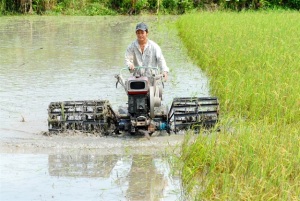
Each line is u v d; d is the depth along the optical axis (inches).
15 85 500.1
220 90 435.8
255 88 403.5
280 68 455.5
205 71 562.3
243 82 421.1
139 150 322.7
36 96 454.0
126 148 324.8
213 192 243.4
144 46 361.1
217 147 288.8
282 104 371.9
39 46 780.0
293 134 310.7
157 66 364.8
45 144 331.0
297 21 888.9
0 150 322.7
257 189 241.0
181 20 1057.5
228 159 273.9
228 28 781.9
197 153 289.4
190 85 495.2
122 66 606.2
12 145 329.7
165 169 293.1
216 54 581.3
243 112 382.3
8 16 1338.6
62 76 544.7
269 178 254.8
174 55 689.6
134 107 338.3
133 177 281.9
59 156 314.5
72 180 278.2
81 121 346.3
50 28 1041.5
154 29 1016.9
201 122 345.1
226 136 305.9
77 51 726.5
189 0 1424.7
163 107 362.9
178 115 344.5
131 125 339.0
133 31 986.7
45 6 1405.0
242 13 1157.1
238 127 325.4
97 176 284.0
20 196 255.9
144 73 360.8
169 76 542.0
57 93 464.4
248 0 1421.0
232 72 468.1
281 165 256.4
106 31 988.6
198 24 880.9
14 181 275.7
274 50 546.6
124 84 357.1
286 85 394.0
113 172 289.6
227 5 1429.6
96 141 336.2
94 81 518.0
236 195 235.8
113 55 689.0
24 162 304.5
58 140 337.7
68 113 345.1
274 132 310.2
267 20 911.7
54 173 287.9
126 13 1424.7
